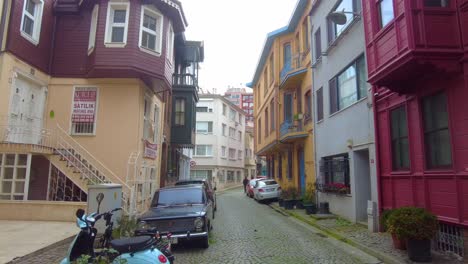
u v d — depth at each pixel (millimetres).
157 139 18750
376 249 8102
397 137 9719
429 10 7406
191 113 23688
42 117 14648
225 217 15492
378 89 10578
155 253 5219
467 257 6969
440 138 7918
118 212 10078
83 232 5590
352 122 12477
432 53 7227
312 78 17594
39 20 14391
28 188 13195
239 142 60719
